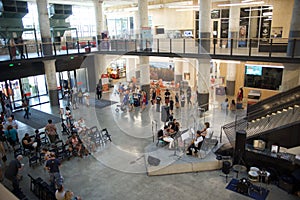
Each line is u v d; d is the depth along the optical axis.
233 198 6.34
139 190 6.67
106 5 19.17
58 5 15.21
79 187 6.80
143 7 13.40
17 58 11.27
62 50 15.35
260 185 6.84
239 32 14.18
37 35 17.06
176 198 6.34
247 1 12.76
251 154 7.45
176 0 15.35
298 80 9.47
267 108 9.28
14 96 13.77
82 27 20.91
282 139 7.44
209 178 7.20
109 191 6.63
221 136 8.89
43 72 13.79
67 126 10.16
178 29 16.55
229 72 14.52
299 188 6.44
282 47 10.83
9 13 12.41
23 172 7.51
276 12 12.70
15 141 8.70
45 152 7.82
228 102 13.09
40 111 13.25
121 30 21.62
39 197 6.34
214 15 15.29
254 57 9.66
